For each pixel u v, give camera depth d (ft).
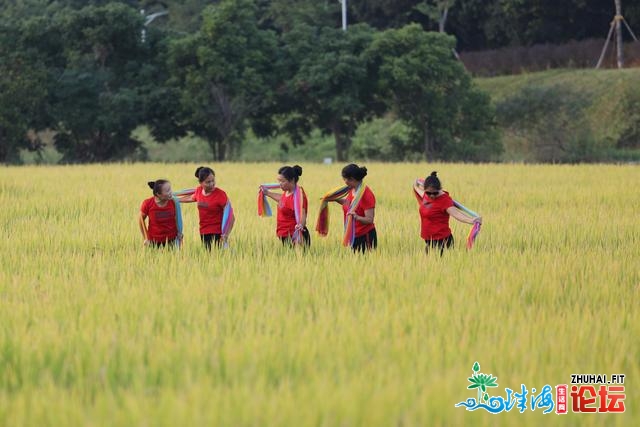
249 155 438.40
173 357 54.19
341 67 360.07
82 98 360.89
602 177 216.74
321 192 180.04
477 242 107.55
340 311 64.95
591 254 95.20
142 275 82.38
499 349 56.24
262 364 52.70
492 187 187.52
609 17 477.77
